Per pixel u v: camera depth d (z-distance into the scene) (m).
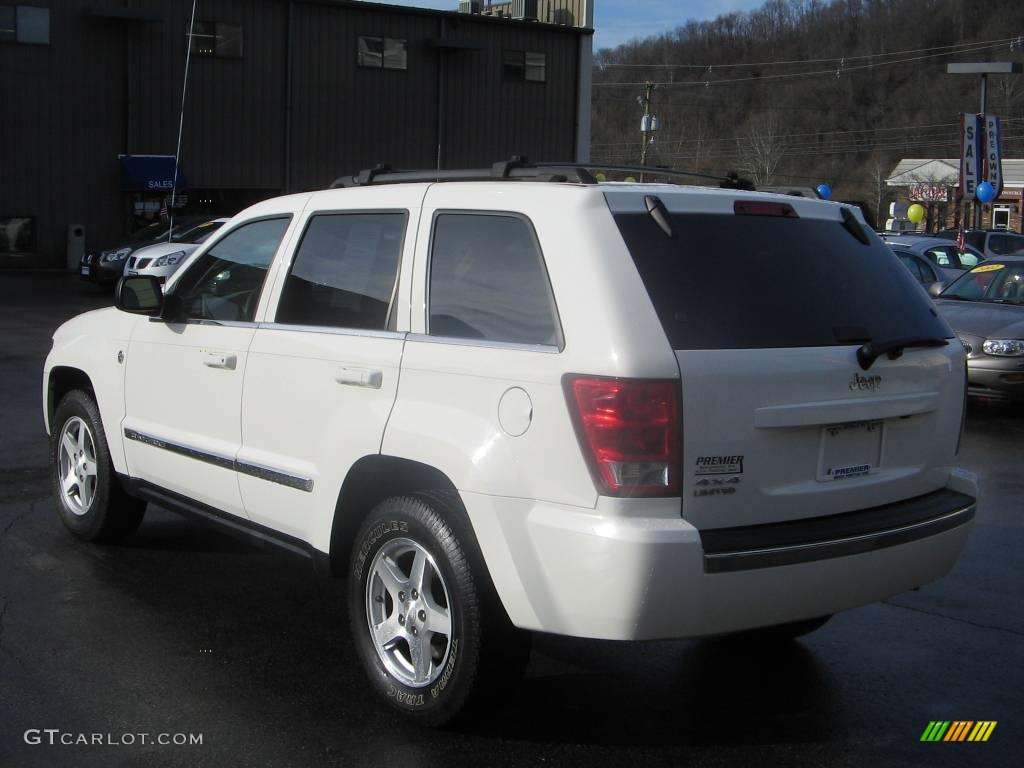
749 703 4.38
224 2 33.00
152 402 5.45
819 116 65.81
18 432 9.04
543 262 3.76
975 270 12.64
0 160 30.67
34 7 30.47
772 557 3.57
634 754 3.90
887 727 4.20
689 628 3.51
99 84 31.62
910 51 64.19
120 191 32.25
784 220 4.12
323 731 4.00
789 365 3.69
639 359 3.45
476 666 3.78
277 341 4.65
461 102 37.84
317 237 4.75
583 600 3.48
